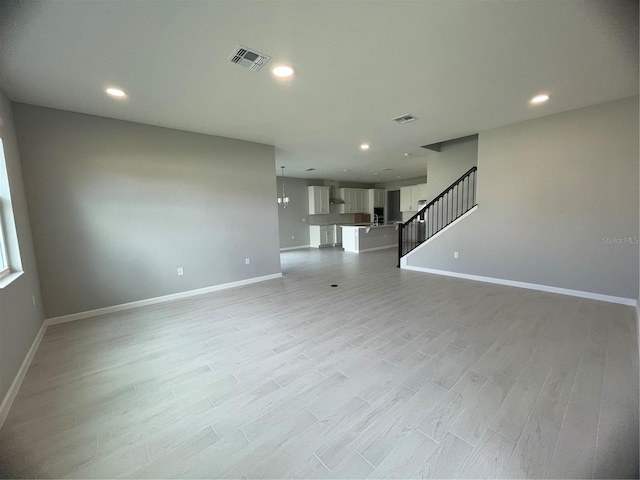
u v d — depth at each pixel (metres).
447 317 3.22
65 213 3.32
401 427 1.60
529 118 3.95
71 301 3.39
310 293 4.37
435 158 6.16
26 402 1.90
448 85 2.86
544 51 2.28
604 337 2.61
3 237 2.48
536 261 4.15
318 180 10.68
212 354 2.51
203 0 1.63
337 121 3.87
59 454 1.48
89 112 3.36
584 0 1.71
